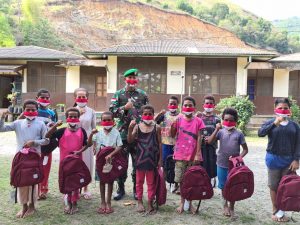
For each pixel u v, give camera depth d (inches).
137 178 223.9
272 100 781.3
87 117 245.6
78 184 212.7
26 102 216.2
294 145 211.2
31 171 204.5
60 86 853.2
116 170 219.0
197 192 210.7
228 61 753.6
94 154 233.9
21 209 222.5
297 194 199.8
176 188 262.5
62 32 2031.3
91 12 2332.7
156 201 223.6
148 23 2378.2
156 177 221.3
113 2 2409.0
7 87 946.1
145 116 219.1
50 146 230.4
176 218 213.2
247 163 397.4
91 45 2064.5
